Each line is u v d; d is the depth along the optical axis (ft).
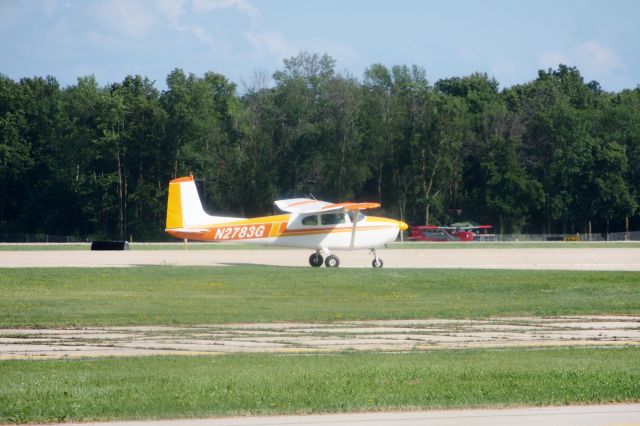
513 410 141.59
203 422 133.39
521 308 306.76
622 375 168.25
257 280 400.26
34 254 639.76
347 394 150.20
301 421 133.80
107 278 405.18
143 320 273.33
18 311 295.28
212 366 181.37
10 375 169.17
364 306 315.99
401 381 161.79
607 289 369.30
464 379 164.14
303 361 189.26
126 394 149.59
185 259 573.33
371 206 477.36
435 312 295.69
